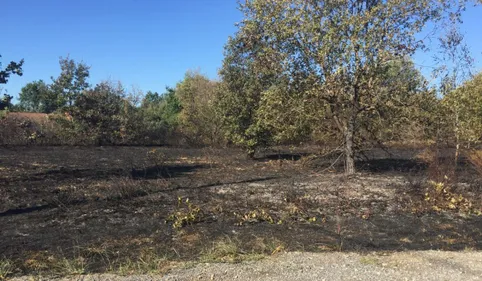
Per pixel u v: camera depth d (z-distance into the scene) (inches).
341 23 434.0
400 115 469.4
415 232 289.7
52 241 252.8
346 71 443.2
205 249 237.9
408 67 457.1
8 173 512.1
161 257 221.6
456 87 473.4
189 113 1162.6
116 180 434.3
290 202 365.7
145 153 832.3
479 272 200.4
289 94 476.7
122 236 265.1
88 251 233.3
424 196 378.3
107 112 1066.1
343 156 541.6
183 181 471.2
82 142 1022.4
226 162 658.8
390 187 430.0
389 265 209.2
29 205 347.3
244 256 222.5
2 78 479.5
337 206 355.9
